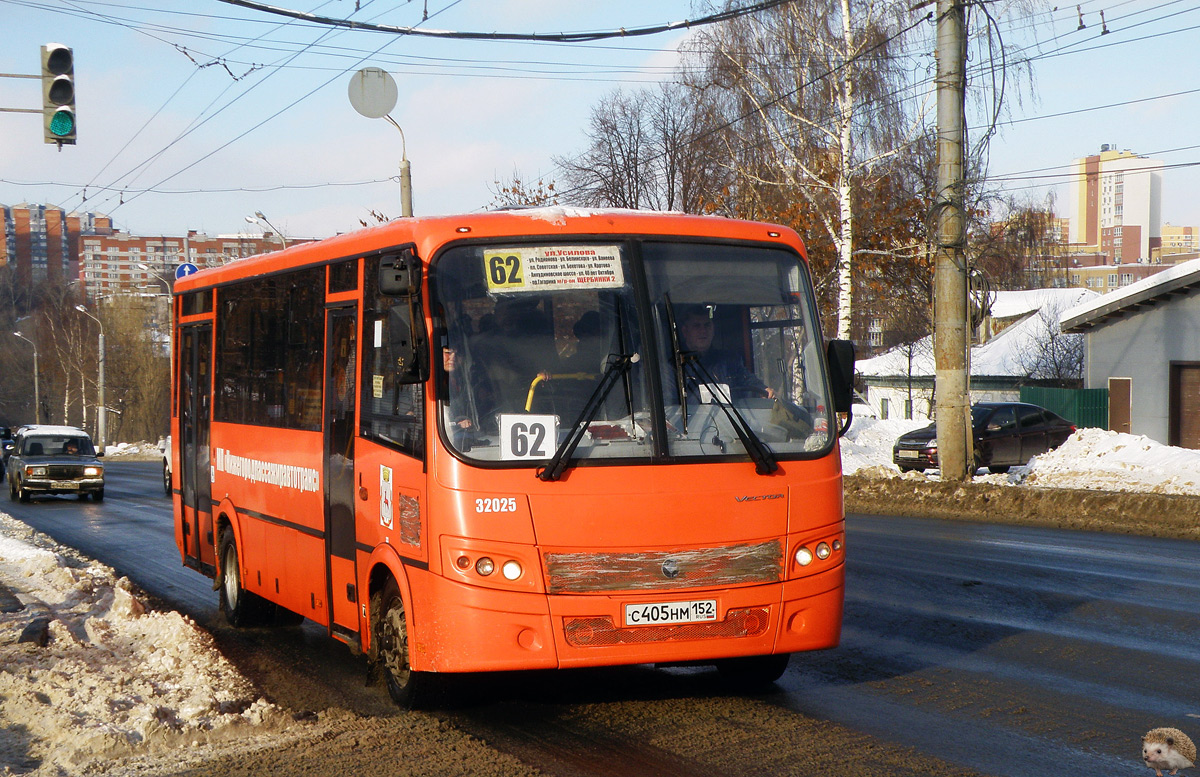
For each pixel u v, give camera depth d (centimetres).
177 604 1191
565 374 643
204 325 1150
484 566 616
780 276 699
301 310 877
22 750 634
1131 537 1537
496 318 650
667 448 639
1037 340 4662
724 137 3431
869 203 3328
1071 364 4512
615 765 577
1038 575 1184
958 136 1970
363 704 737
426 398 643
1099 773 549
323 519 819
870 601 1041
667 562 627
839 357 697
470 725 662
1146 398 3088
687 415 649
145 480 3659
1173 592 1072
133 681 775
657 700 712
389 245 713
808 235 3250
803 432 675
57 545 1720
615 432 636
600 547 621
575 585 618
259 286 985
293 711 714
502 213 683
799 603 652
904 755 582
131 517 2277
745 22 3238
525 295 655
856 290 3881
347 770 578
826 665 798
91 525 2117
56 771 589
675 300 669
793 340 692
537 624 614
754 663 733
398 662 699
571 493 622
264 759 602
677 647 629
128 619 1029
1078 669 770
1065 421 2700
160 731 632
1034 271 6069
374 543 720
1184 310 3008
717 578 635
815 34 3141
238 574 1027
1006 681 740
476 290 652
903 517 1869
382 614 729
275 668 862
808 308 702
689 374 657
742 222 711
